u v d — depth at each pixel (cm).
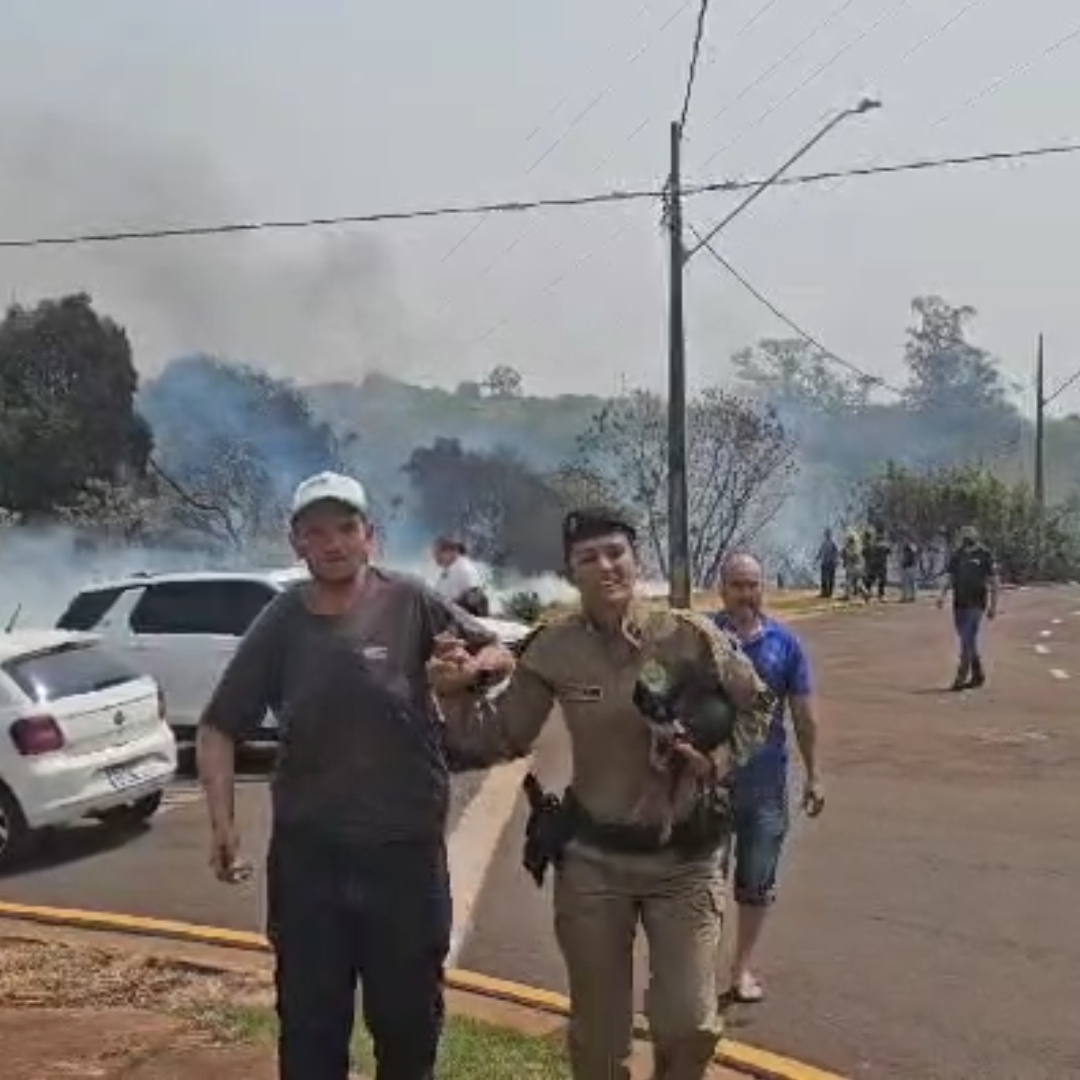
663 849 533
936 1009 785
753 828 788
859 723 1856
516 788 1402
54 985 812
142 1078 662
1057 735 1736
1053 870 1077
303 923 514
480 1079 655
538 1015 767
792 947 895
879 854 1134
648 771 534
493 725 539
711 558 4988
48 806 1184
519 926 948
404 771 516
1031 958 870
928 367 10631
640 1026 733
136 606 1658
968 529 2370
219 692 529
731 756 547
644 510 4772
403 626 523
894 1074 699
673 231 2738
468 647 529
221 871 529
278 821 520
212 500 4494
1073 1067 705
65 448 4203
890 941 905
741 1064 700
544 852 546
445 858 532
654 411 4897
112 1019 747
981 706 2011
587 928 538
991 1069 704
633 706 533
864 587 4853
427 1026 523
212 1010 761
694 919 534
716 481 5006
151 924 969
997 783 1428
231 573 1672
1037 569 6588
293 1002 515
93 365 4291
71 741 1207
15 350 4250
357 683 513
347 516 520
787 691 792
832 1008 788
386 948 514
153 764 1290
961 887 1031
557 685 543
